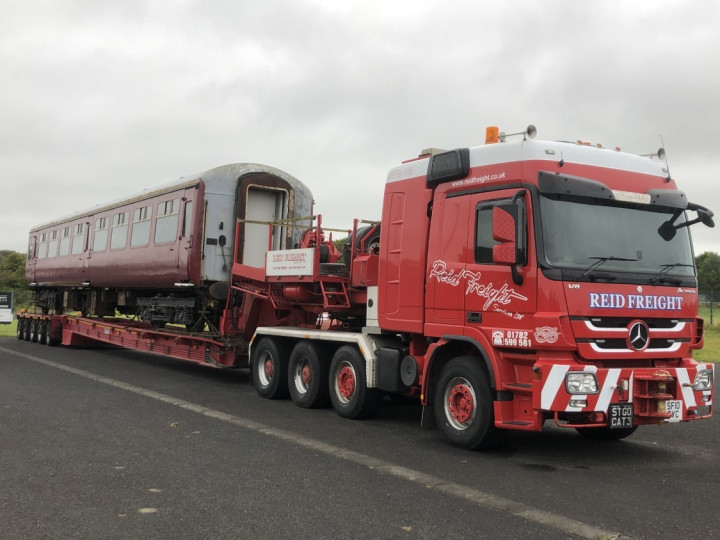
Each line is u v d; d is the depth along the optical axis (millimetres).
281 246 13445
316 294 9914
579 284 6211
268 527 4492
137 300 15836
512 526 4590
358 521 4637
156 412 8891
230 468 6023
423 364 7828
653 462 6668
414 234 7871
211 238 12672
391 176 8391
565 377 5984
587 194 6566
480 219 6965
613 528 4578
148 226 14656
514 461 6551
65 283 20125
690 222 7180
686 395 6523
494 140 7402
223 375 13773
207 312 13141
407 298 7887
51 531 4359
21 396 10023
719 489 5637
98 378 12406
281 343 10281
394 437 7637
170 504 4957
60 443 6906
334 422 8539
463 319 7039
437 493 5359
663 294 6695
